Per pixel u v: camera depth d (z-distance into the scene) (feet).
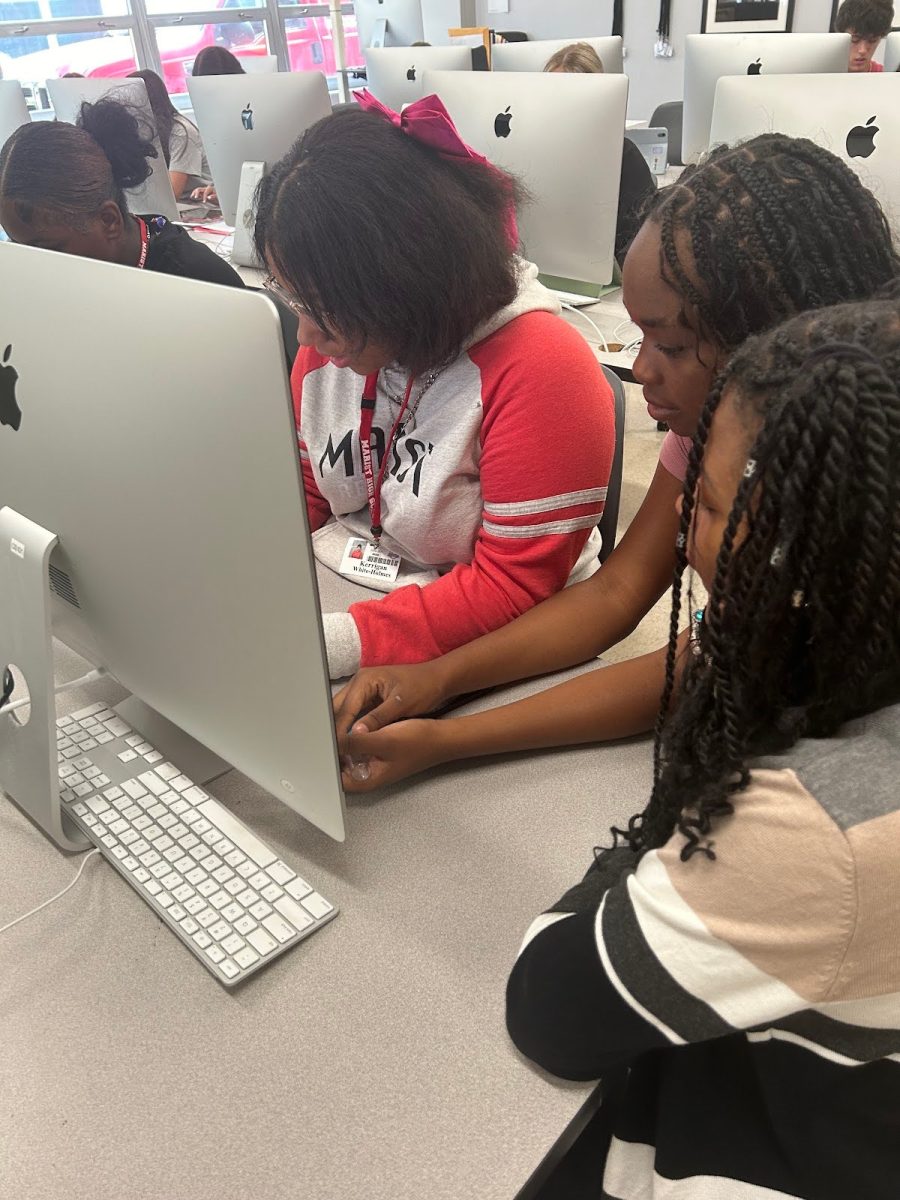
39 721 2.65
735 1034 1.90
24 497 2.85
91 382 2.30
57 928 2.52
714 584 1.62
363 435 3.95
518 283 3.60
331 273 3.10
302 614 2.07
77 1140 2.00
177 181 12.84
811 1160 1.86
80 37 19.80
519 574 3.64
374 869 2.65
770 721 1.66
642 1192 2.22
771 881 1.45
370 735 2.90
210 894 2.53
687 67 9.86
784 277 2.62
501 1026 2.19
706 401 1.69
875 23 11.98
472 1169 1.91
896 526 1.41
